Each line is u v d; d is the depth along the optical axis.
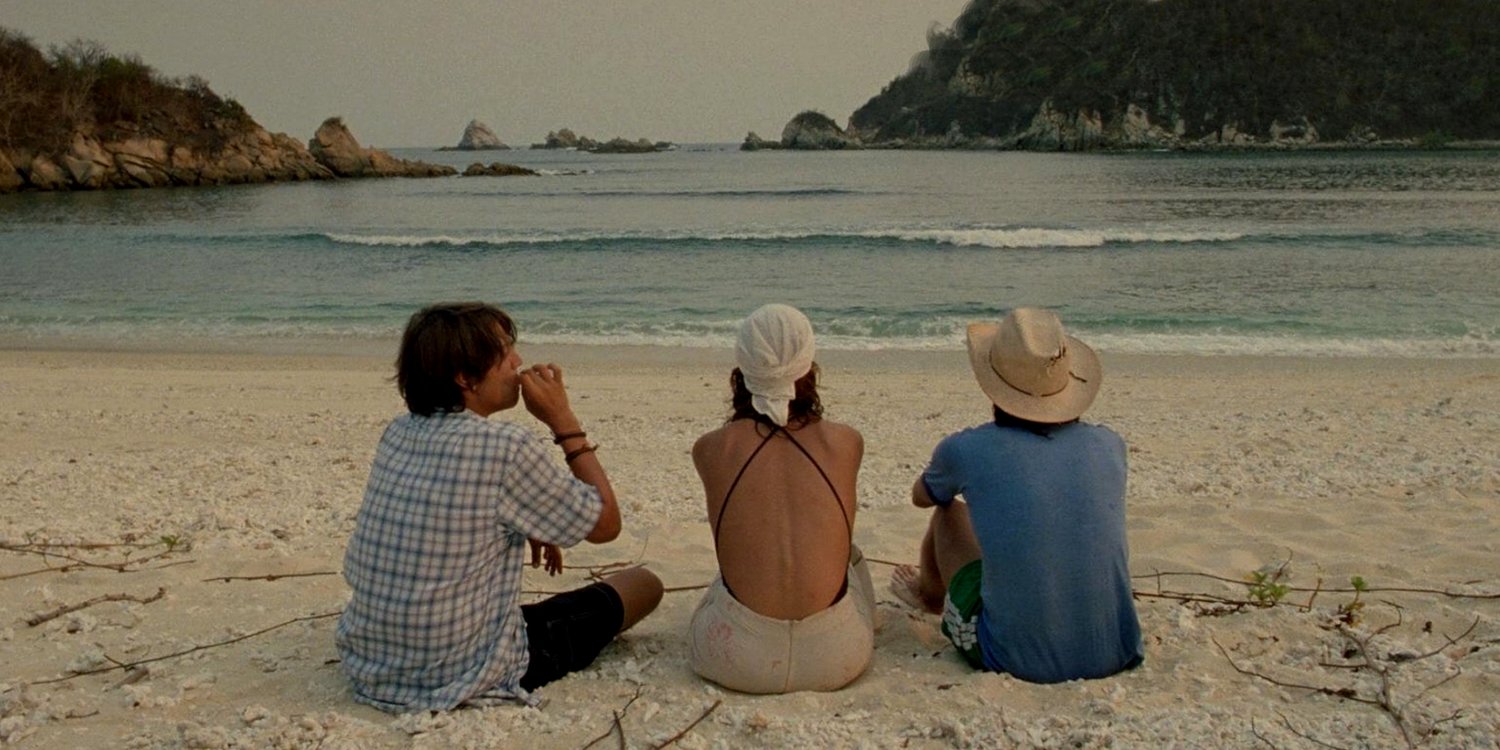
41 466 7.98
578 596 3.86
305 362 14.20
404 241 30.34
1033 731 3.14
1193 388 11.77
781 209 45.94
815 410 3.68
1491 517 5.61
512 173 96.56
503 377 3.56
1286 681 3.53
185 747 3.17
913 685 3.58
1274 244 26.89
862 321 17.17
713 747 3.14
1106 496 3.60
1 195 64.12
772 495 3.55
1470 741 3.01
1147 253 25.72
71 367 13.80
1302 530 5.50
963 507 4.04
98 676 3.79
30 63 73.75
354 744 3.17
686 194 59.50
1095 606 3.58
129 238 32.84
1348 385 11.81
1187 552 5.11
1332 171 73.06
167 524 6.06
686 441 8.99
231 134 83.06
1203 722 3.18
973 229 32.16
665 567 5.09
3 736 3.28
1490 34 165.00
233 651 4.03
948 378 12.59
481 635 3.47
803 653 3.52
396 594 3.38
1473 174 65.94
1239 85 166.75
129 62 80.88
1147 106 171.12
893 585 4.55
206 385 12.22
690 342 15.80
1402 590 4.42
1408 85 162.25
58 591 4.73
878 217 39.88
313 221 41.66
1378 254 24.73
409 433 3.51
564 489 3.46
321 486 7.29
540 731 3.28
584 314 18.61
